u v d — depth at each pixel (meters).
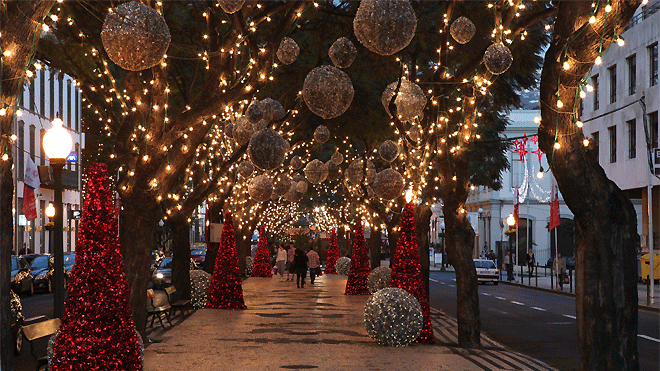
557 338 16.36
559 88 7.97
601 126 44.16
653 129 37.34
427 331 14.20
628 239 7.99
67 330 8.19
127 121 13.05
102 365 8.16
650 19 37.38
